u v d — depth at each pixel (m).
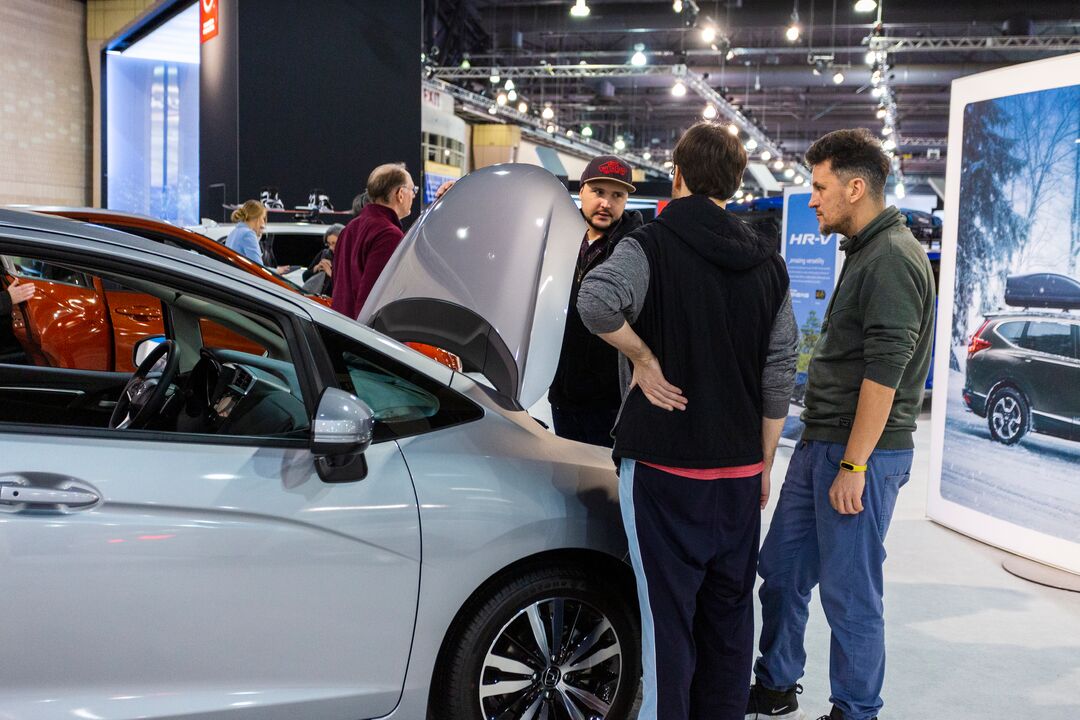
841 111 31.09
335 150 10.67
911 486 5.68
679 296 2.05
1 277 3.75
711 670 2.23
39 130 16.33
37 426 1.82
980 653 3.24
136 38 15.66
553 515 2.21
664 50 23.92
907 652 3.23
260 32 10.20
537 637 2.26
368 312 2.94
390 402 2.19
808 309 6.90
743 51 22.06
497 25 21.95
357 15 10.55
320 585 1.98
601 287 1.99
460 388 2.34
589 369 3.23
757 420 2.16
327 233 7.39
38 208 4.41
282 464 1.97
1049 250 4.12
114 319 4.12
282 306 2.08
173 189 14.32
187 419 2.21
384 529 2.03
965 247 4.60
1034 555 4.21
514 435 2.32
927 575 4.04
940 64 22.89
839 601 2.48
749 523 2.16
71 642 1.80
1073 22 20.11
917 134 34.09
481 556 2.13
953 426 4.70
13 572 1.75
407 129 10.94
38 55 16.19
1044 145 4.12
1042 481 4.17
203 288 1.99
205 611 1.89
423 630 2.10
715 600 2.20
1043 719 2.78
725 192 2.14
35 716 1.79
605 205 3.16
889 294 2.30
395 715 2.11
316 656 2.00
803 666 2.71
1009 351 4.32
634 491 2.10
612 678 2.39
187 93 13.55
